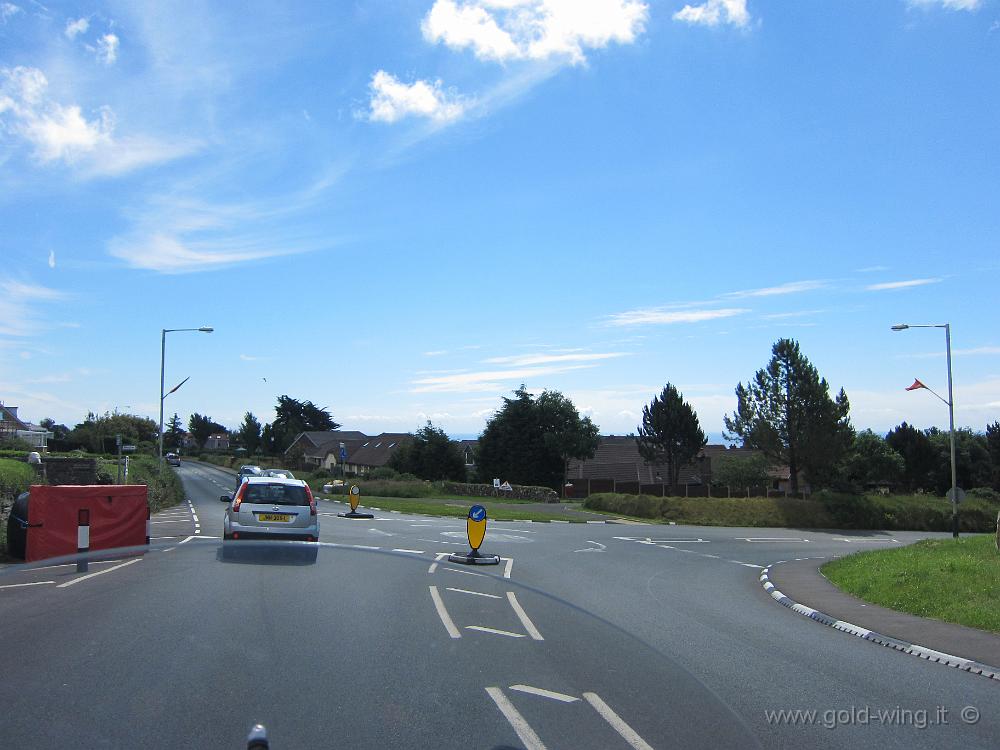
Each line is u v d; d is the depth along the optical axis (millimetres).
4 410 70375
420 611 8086
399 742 4621
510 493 49938
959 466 68000
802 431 42906
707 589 14742
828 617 11305
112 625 6922
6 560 14102
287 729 4711
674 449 56438
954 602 11453
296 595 8484
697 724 5191
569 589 13516
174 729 4641
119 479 27906
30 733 4559
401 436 93125
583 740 4824
